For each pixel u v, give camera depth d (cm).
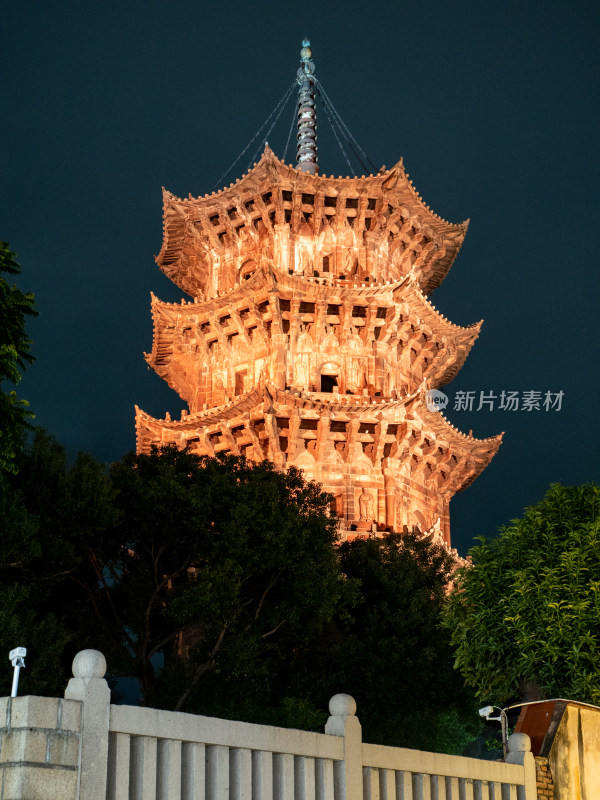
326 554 4316
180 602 3847
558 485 3231
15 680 1745
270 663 4366
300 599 4144
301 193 6669
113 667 4003
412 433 6394
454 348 6962
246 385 6494
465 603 3328
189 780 1773
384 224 6800
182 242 7156
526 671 2983
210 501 4084
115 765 1677
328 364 6444
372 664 4416
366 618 4650
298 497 4503
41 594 3725
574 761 2503
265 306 6488
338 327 6506
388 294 6469
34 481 3781
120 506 4056
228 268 6888
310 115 7769
